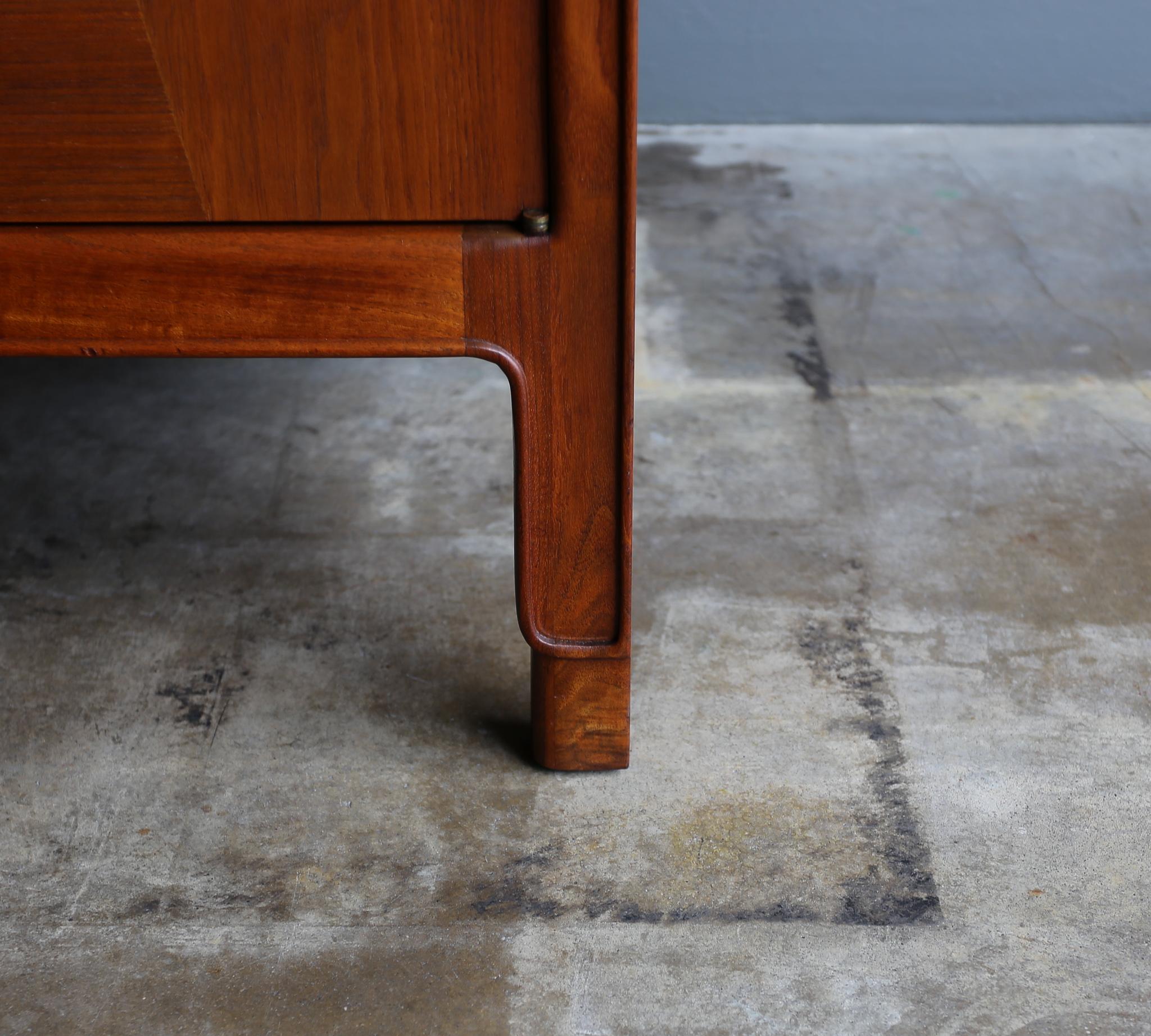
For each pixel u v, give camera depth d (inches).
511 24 33.1
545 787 43.3
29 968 36.4
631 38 32.8
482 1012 35.0
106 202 35.1
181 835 41.4
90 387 73.0
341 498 61.8
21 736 45.9
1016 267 89.0
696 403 70.5
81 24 32.5
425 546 57.8
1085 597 53.6
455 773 44.1
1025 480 62.7
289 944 37.2
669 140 119.6
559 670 41.9
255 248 35.5
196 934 37.6
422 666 49.8
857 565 55.9
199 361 76.1
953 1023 34.5
